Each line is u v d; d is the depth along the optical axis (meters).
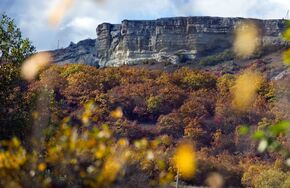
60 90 81.94
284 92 80.50
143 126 79.06
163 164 6.38
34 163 6.27
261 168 55.53
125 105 83.56
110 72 91.44
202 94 87.25
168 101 84.62
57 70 84.56
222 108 79.75
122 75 92.19
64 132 5.83
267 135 4.15
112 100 83.12
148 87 88.94
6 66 21.67
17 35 22.16
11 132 19.30
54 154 5.87
